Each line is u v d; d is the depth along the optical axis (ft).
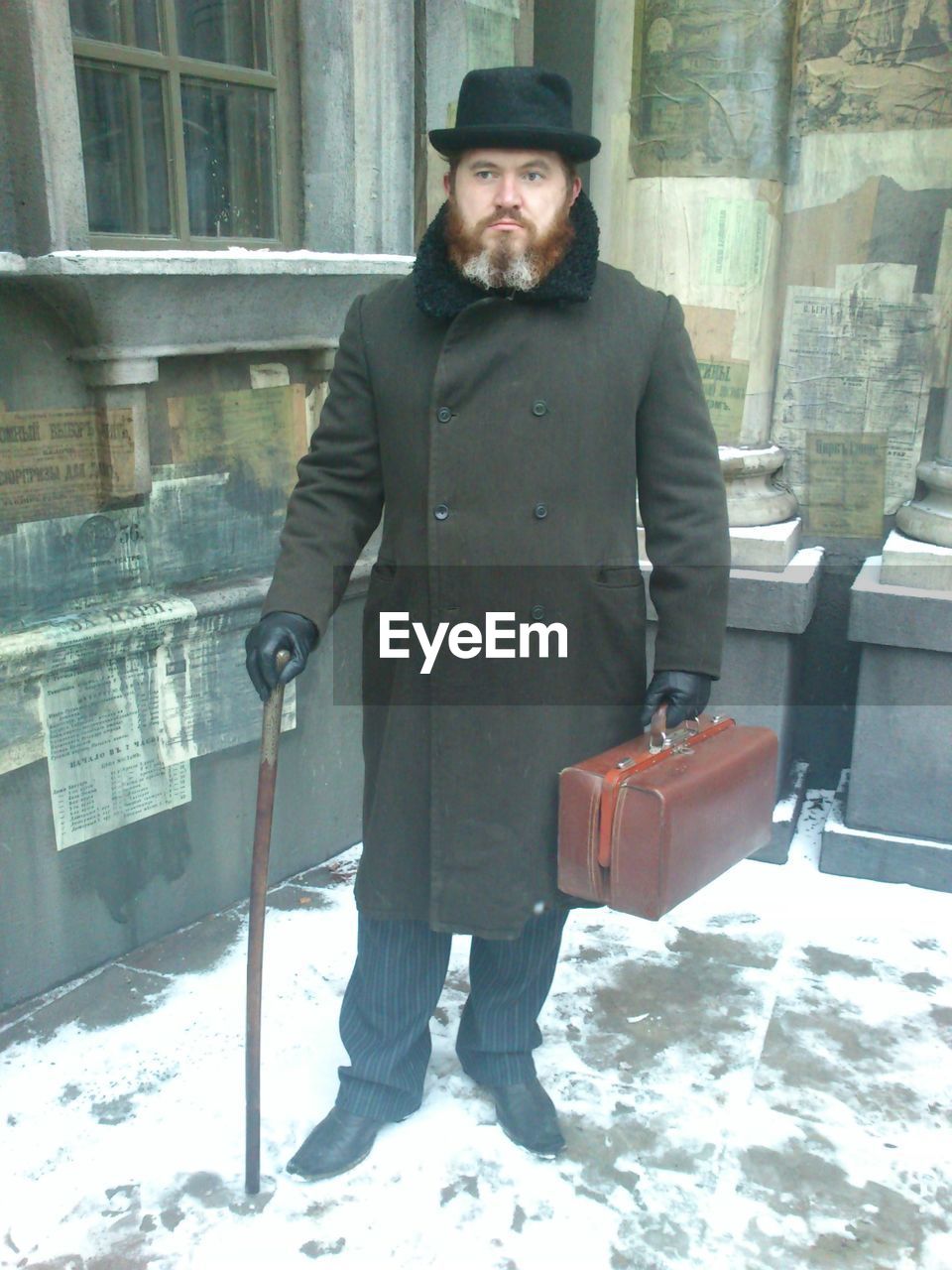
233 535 9.01
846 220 10.35
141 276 7.19
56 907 8.18
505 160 5.22
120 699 8.23
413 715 5.83
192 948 8.87
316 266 8.39
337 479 6.07
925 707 9.57
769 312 10.61
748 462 10.48
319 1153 6.41
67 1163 6.56
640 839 5.39
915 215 10.17
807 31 10.07
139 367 7.68
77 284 6.95
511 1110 6.72
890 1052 7.68
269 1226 6.08
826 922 9.34
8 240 7.14
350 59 8.95
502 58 10.70
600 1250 5.94
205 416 8.61
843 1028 7.93
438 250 5.49
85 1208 6.22
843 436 10.80
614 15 10.29
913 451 10.64
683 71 9.96
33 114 6.80
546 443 5.49
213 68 8.30
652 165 10.27
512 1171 6.49
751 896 9.76
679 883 5.52
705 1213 6.22
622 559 5.80
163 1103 7.07
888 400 10.61
